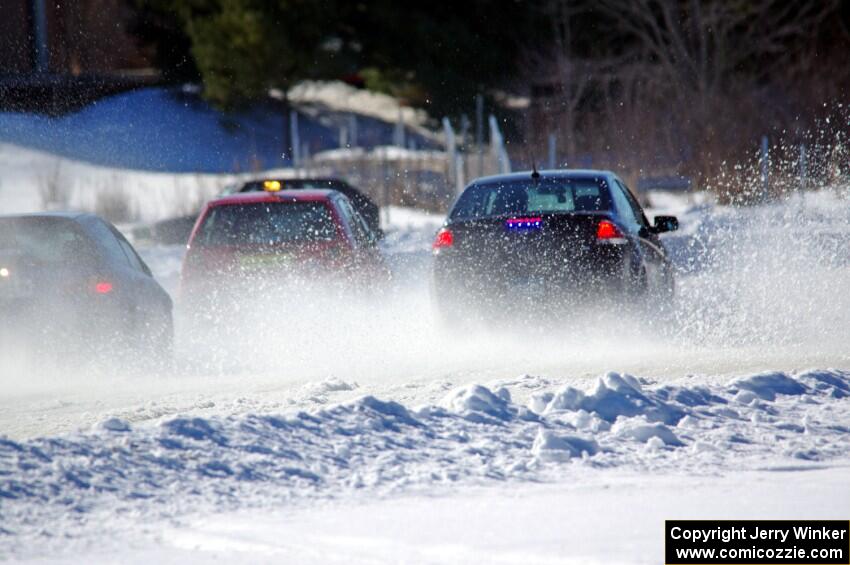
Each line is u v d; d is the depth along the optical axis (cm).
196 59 17375
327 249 4912
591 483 2414
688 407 3106
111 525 2127
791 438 2844
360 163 14462
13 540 2027
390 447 2709
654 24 15075
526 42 17050
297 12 17062
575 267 4338
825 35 15925
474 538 1953
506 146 16188
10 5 16838
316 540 1983
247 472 2491
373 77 18650
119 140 16438
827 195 10238
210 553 1930
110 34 18150
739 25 15700
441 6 17950
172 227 10331
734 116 13775
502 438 2802
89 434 2708
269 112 19075
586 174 4681
